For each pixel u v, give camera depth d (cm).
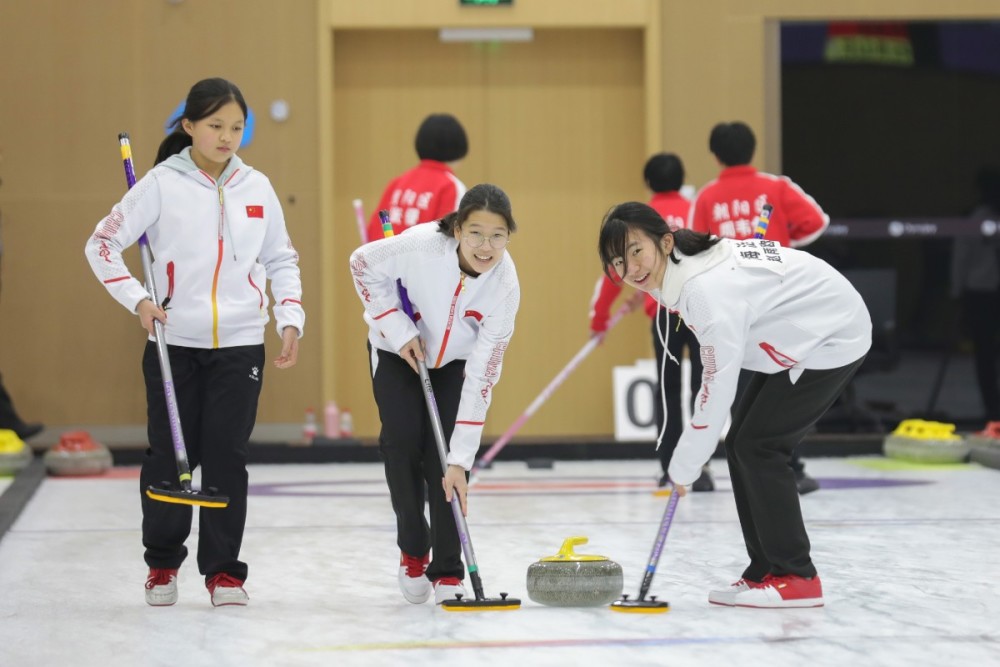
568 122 2289
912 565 1136
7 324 2195
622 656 807
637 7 2233
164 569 994
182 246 973
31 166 2198
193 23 2208
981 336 2217
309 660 809
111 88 2203
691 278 905
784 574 963
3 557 1223
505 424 2292
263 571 1138
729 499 1598
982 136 2222
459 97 2278
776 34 2233
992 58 2227
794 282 936
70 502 1622
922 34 2228
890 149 2227
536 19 2228
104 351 2200
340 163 2267
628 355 2291
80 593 1047
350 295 2267
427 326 969
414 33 2262
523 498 1630
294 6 2214
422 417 988
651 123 2231
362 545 1275
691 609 950
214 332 976
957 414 2220
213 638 877
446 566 988
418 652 823
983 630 881
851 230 2222
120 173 2203
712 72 2238
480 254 907
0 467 1883
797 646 833
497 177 2289
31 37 2197
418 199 1502
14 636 893
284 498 1645
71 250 2198
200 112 962
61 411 2203
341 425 2198
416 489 982
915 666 782
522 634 870
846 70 2231
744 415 973
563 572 953
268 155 2217
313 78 2217
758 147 2233
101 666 806
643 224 907
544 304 2295
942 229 2220
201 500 897
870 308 2220
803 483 1628
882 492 1644
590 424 2292
